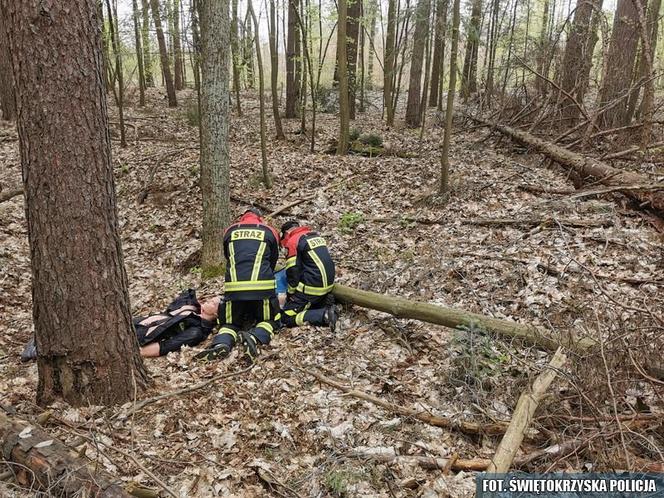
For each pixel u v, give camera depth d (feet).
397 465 10.19
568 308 15.37
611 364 10.75
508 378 12.48
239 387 12.96
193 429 11.36
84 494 8.46
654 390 10.39
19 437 9.52
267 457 10.64
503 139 39.32
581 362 11.24
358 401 12.32
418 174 30.04
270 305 16.05
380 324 16.10
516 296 16.46
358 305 16.55
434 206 25.34
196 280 22.11
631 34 34.45
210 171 21.50
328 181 30.37
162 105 64.54
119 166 35.55
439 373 13.25
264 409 12.09
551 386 11.52
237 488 9.82
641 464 9.43
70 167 10.26
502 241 20.44
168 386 12.87
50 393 11.69
